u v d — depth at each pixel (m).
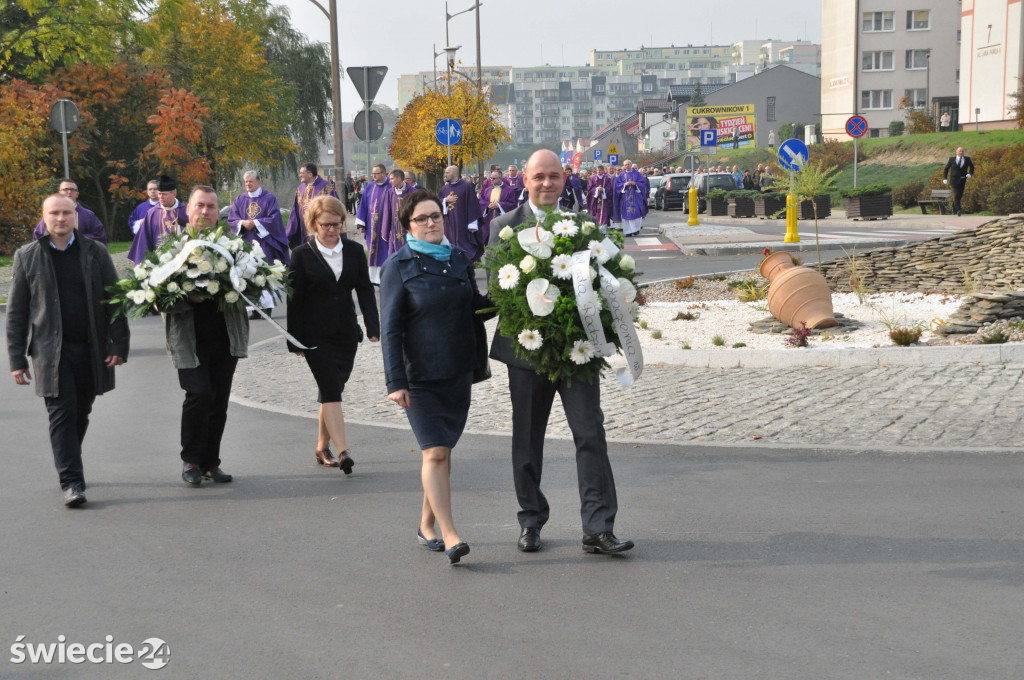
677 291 16.78
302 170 16.73
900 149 55.62
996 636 4.54
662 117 139.38
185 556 5.85
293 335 7.71
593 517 5.76
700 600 5.03
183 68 43.59
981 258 15.02
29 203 29.02
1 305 17.77
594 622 4.78
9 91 32.06
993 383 9.65
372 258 18.55
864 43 85.81
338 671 4.30
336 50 25.48
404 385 5.62
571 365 5.63
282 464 7.95
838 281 15.84
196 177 37.41
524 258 5.58
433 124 39.16
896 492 6.77
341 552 5.89
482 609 4.97
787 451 7.86
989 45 61.44
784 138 96.94
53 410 6.95
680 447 8.08
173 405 10.31
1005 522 6.14
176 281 7.09
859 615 4.80
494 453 8.09
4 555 5.90
